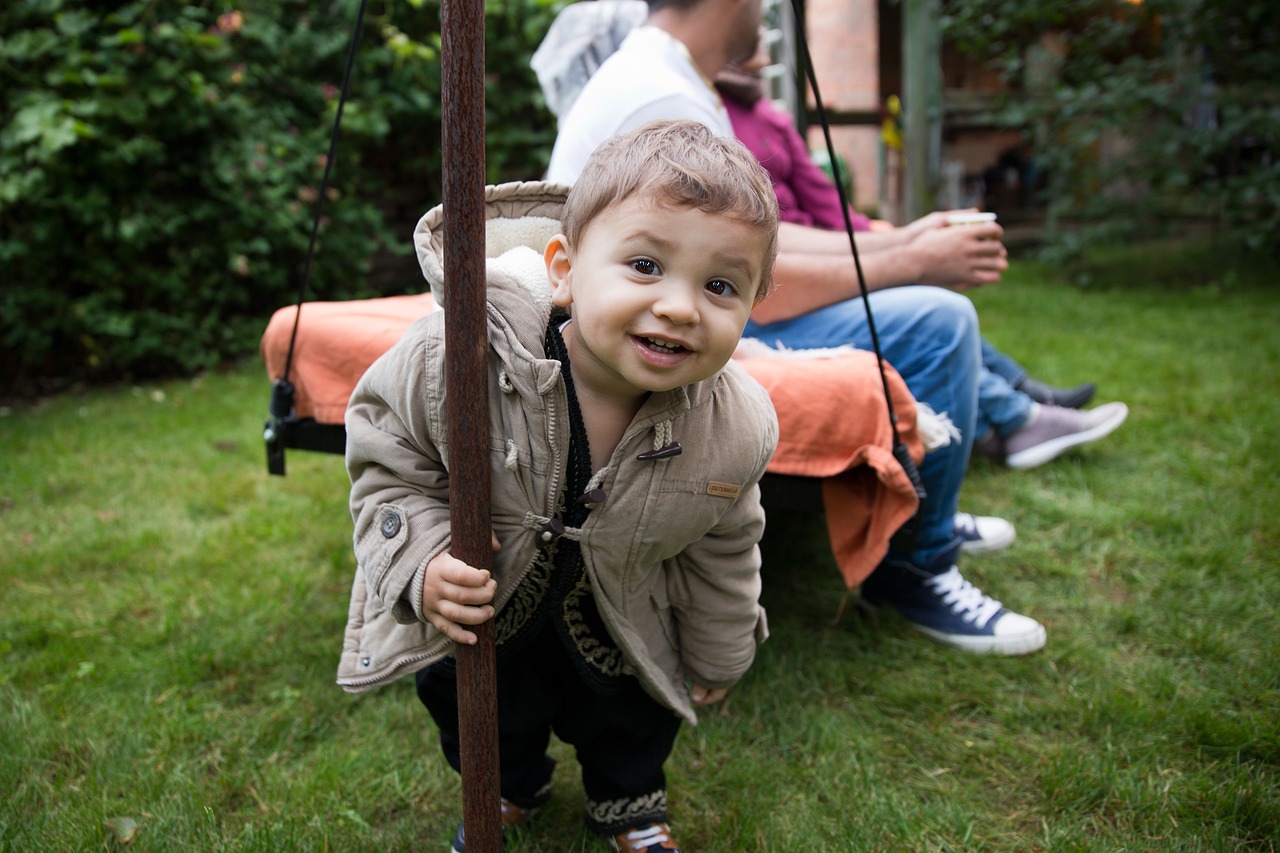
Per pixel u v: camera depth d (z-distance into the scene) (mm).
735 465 1183
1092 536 2527
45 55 3963
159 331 4320
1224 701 1821
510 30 5375
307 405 1926
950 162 8250
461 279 986
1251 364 3812
